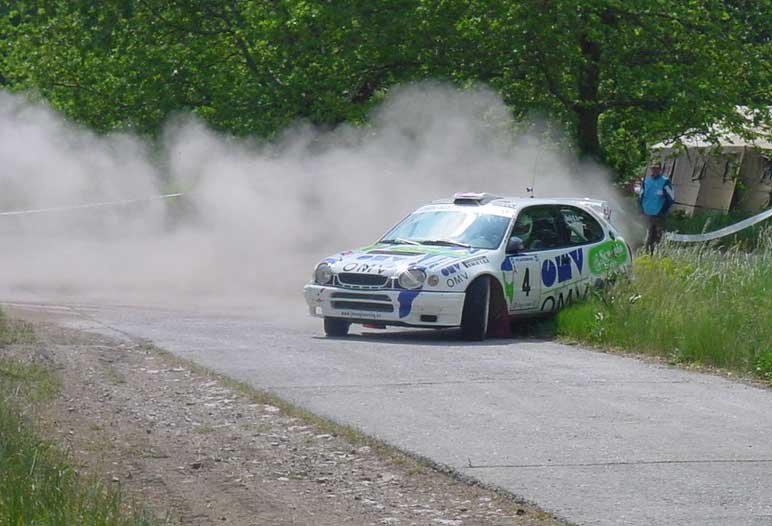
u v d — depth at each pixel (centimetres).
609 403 2198
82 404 2184
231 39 5619
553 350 2886
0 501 1444
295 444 1898
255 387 2330
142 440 1920
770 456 1808
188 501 1588
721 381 2455
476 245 3212
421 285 3009
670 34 5656
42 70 6044
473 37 5394
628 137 6281
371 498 1611
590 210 3481
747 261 3572
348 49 5341
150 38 5650
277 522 1500
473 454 1808
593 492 1611
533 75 5681
